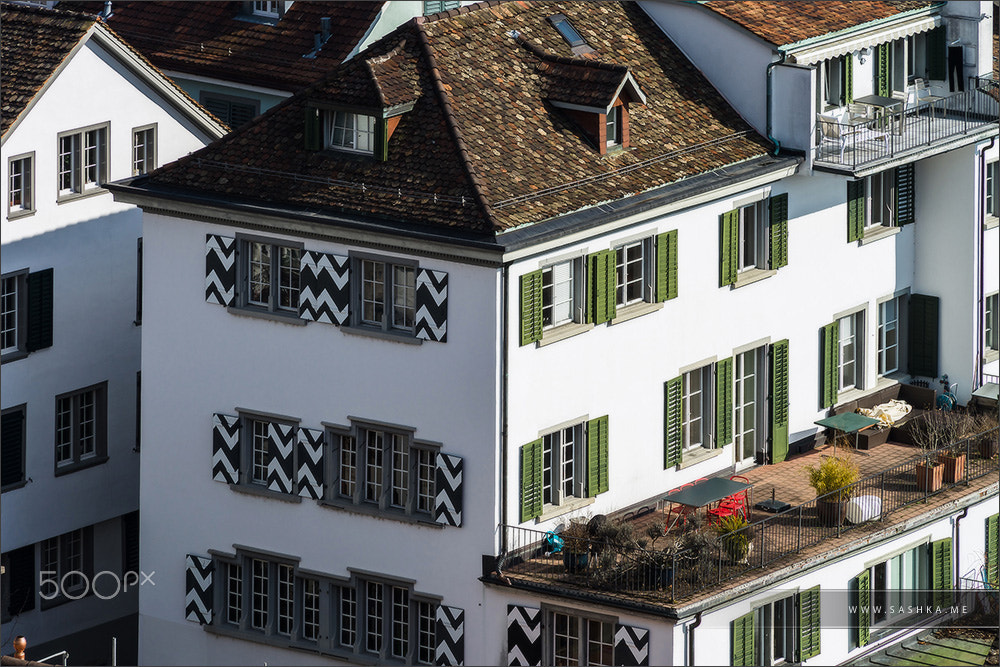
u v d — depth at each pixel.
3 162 74.50
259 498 70.19
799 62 73.88
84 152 77.19
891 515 71.88
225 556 71.06
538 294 65.88
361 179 67.44
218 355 70.19
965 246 79.56
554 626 66.31
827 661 70.12
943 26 79.50
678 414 71.25
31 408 76.38
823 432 77.38
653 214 68.56
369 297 67.44
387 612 69.00
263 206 67.94
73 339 77.44
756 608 67.19
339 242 67.19
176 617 72.38
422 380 66.62
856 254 77.88
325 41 89.31
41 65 75.75
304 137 69.06
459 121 67.44
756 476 74.25
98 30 76.44
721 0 74.69
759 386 74.81
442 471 66.75
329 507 69.00
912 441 77.50
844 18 76.06
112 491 79.50
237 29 91.25
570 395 67.62
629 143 70.31
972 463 75.38
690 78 74.25
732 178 71.06
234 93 90.44
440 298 65.75
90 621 79.25
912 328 80.94
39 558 77.62
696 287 71.31
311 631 70.44
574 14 73.50
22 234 75.38
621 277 69.06
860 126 76.56
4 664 63.53
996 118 78.81
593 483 68.69
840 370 78.25
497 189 66.00
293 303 68.94
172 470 71.69
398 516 67.81
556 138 68.88
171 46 91.81
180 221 70.00
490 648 67.06
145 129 78.81
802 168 73.50
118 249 78.56
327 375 68.31
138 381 79.88
